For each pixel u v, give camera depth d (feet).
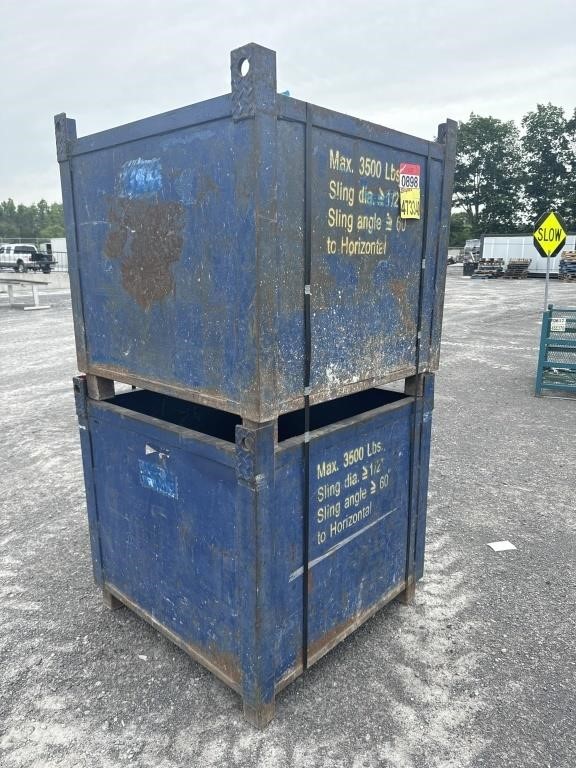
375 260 7.00
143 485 7.61
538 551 11.27
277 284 5.66
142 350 7.11
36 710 7.26
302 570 6.88
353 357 6.94
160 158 6.19
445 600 9.65
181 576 7.38
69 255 7.96
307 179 5.77
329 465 6.97
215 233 5.74
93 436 8.36
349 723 7.00
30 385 25.25
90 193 7.33
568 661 8.17
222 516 6.48
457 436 18.25
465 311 52.42
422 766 6.41
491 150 190.80
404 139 7.04
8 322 45.01
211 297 5.98
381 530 8.26
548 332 22.77
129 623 9.01
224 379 6.06
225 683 7.18
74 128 7.53
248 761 6.46
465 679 7.79
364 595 8.20
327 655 8.25
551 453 16.66
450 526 12.29
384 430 7.87
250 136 5.11
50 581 10.25
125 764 6.44
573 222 170.30
